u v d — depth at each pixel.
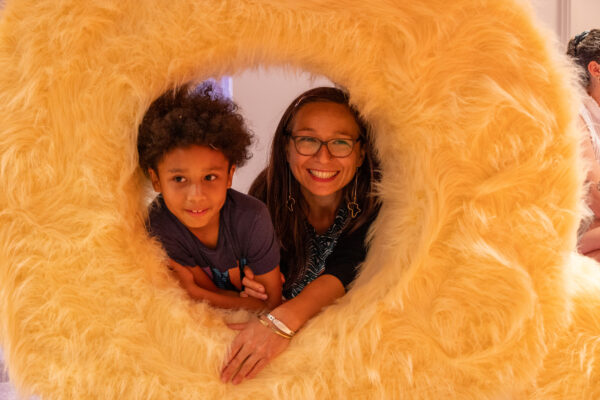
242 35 0.77
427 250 0.80
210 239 0.98
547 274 0.81
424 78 0.77
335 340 0.82
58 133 0.75
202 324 0.84
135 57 0.75
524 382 0.82
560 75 0.79
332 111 1.02
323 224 1.18
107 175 0.78
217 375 0.81
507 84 0.78
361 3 0.75
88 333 0.77
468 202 0.79
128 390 0.78
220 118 0.88
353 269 1.00
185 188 0.87
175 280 0.91
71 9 0.73
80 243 0.76
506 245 0.80
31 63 0.73
